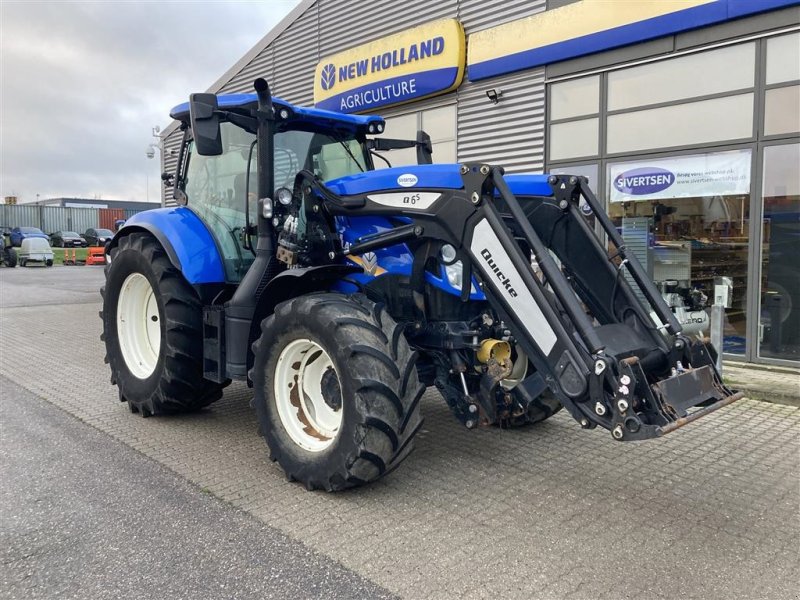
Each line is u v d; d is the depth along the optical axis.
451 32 9.23
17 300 14.02
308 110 4.60
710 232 7.14
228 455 4.26
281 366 3.81
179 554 2.95
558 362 3.17
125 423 4.99
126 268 5.12
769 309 6.80
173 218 4.86
